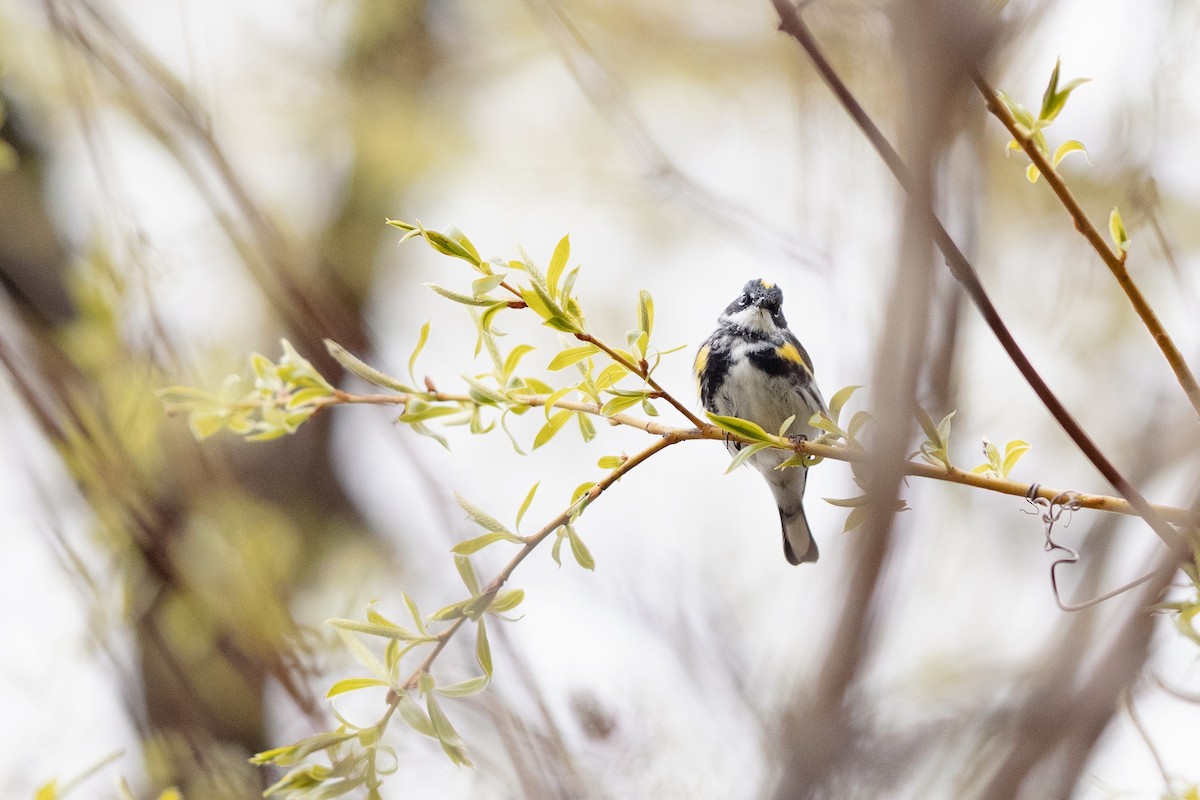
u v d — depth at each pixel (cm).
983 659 776
